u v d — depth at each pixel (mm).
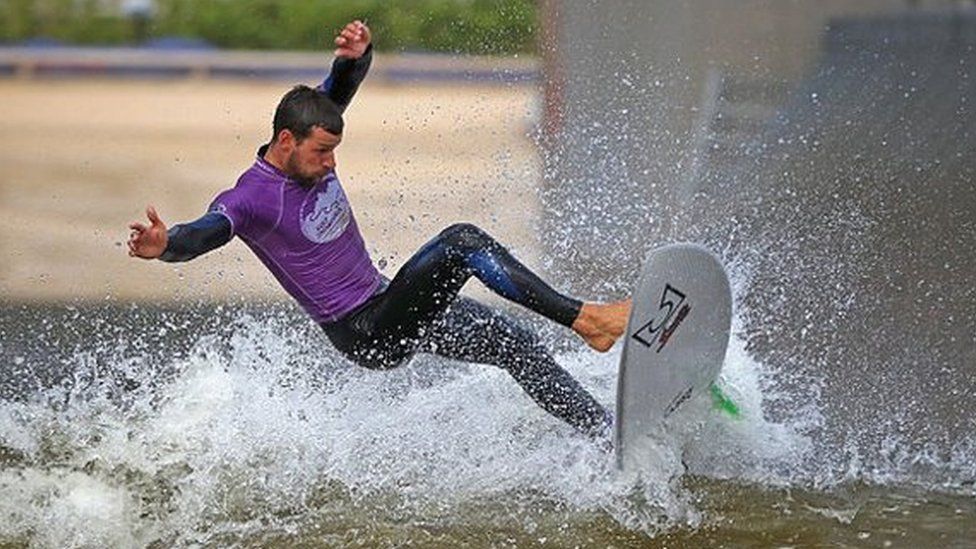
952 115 45219
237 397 23031
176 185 54000
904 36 51000
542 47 48062
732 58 48312
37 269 39625
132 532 19344
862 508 20172
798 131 44344
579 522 19609
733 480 21031
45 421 23125
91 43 90875
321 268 20406
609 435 20781
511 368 20812
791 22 49938
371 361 20797
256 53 88438
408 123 63625
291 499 20328
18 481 20500
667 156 41781
